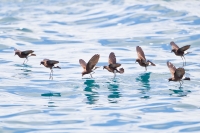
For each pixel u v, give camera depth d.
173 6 26.55
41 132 11.70
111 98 14.50
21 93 15.04
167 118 12.66
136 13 25.78
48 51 20.34
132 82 16.17
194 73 17.05
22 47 21.02
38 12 27.83
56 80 16.47
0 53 20.09
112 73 17.25
